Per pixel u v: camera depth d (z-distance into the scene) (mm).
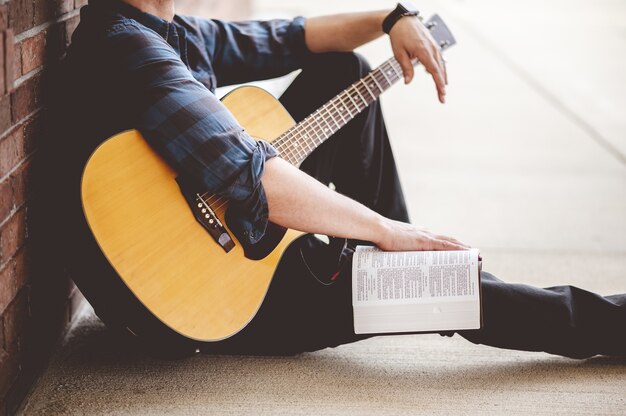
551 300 1803
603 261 2551
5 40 1497
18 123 1646
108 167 1574
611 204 3072
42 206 1811
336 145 2084
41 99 1789
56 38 1884
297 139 1909
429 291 1742
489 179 3320
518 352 1957
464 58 5555
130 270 1580
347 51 2176
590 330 1826
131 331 1630
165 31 1771
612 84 4938
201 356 1905
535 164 3521
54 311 1909
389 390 1773
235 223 1689
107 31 1658
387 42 5805
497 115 4270
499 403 1726
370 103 2053
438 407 1708
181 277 1638
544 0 7957
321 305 1806
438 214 2930
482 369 1871
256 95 1953
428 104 4469
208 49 2096
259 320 1837
